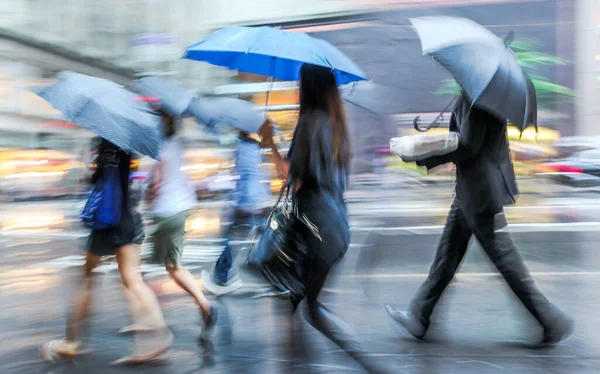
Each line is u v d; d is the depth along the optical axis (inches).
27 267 286.7
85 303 165.3
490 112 147.0
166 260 176.7
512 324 189.9
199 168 431.2
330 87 141.8
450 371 152.5
